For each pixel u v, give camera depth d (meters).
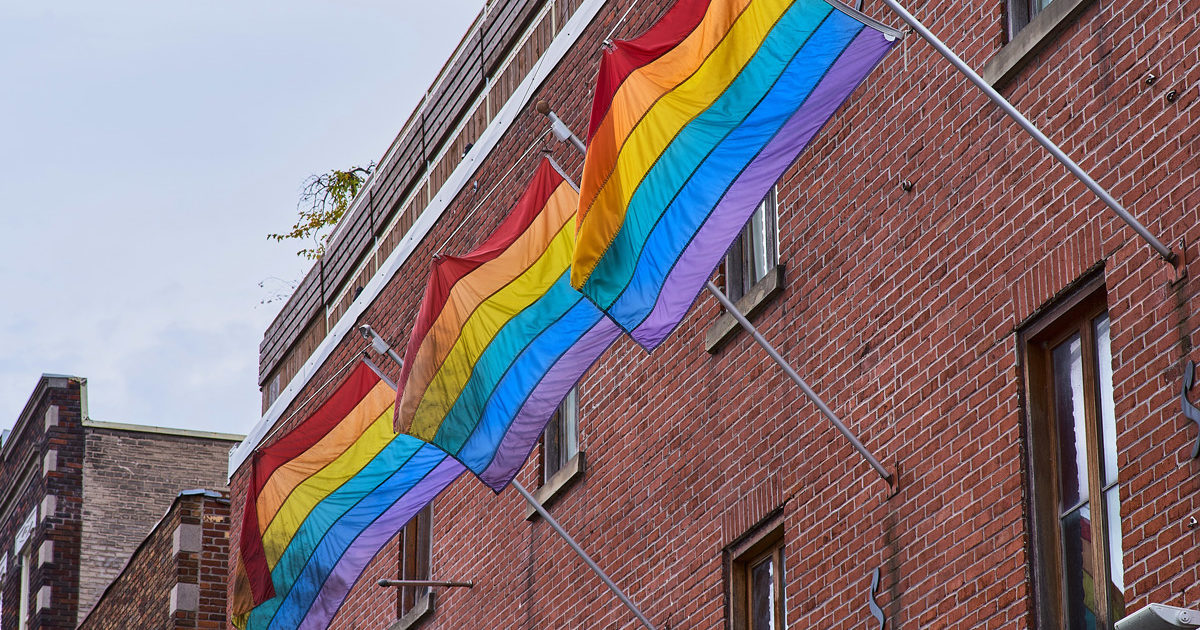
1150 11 11.43
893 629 12.87
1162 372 10.86
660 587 15.99
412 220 22.88
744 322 13.39
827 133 14.61
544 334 14.84
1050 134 12.14
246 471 26.97
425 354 15.11
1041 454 11.92
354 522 16.97
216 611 27.86
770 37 12.07
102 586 38.56
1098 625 11.30
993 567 11.98
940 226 13.09
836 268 14.23
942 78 13.33
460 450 14.85
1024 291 12.13
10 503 42.12
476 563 19.83
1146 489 10.84
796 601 14.06
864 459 13.49
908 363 13.19
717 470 15.44
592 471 17.55
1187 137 10.96
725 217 12.22
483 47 21.41
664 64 12.53
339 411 17.28
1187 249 10.81
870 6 14.25
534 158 19.27
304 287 26.36
